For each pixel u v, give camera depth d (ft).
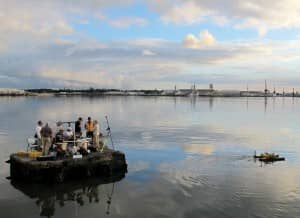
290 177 69.97
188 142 113.91
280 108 375.25
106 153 73.00
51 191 62.39
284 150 101.45
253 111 310.65
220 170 75.36
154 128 155.43
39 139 72.64
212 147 104.68
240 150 100.01
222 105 440.04
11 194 60.59
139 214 52.16
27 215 52.21
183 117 226.58
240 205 54.70
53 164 66.23
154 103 478.59
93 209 54.39
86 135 77.15
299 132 146.30
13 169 69.05
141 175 72.02
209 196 58.75
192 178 69.26
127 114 247.70
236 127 165.07
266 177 69.87
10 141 111.04
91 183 66.80
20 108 298.15
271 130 153.38
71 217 51.62
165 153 94.32
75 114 237.04
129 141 115.24
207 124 179.01
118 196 59.82
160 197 58.80
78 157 69.21
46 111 262.88
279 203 55.42
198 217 50.39
